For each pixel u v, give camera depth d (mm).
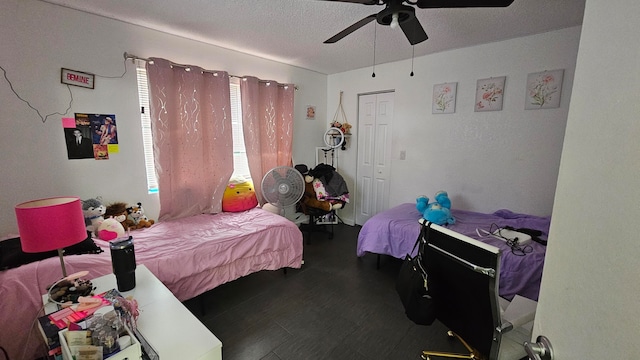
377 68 3459
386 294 2287
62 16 1896
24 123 1817
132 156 2311
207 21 2141
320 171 3539
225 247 2057
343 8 1900
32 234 1073
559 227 592
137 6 1898
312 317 1985
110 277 1386
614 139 440
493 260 1106
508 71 2531
